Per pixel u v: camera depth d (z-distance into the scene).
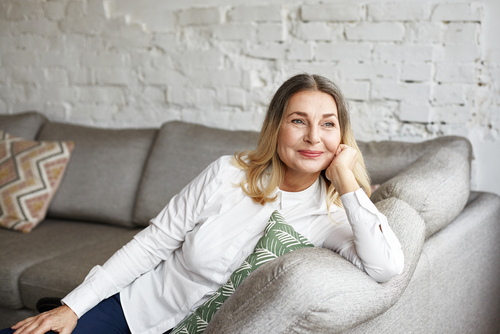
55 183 2.31
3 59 2.88
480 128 1.97
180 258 1.29
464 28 1.92
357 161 1.29
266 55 2.27
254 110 2.35
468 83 1.95
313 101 1.15
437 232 1.44
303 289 0.85
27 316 1.81
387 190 1.35
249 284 0.91
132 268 1.27
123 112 2.65
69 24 2.68
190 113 2.49
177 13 2.43
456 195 1.38
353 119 2.16
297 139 1.16
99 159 2.35
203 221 1.26
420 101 2.03
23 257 1.85
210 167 1.31
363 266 1.04
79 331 1.19
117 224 2.30
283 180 1.27
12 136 2.41
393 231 1.14
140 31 2.52
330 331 0.87
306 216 1.25
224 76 2.37
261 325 0.86
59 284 1.67
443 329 1.41
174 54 2.47
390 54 2.04
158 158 2.19
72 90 2.75
